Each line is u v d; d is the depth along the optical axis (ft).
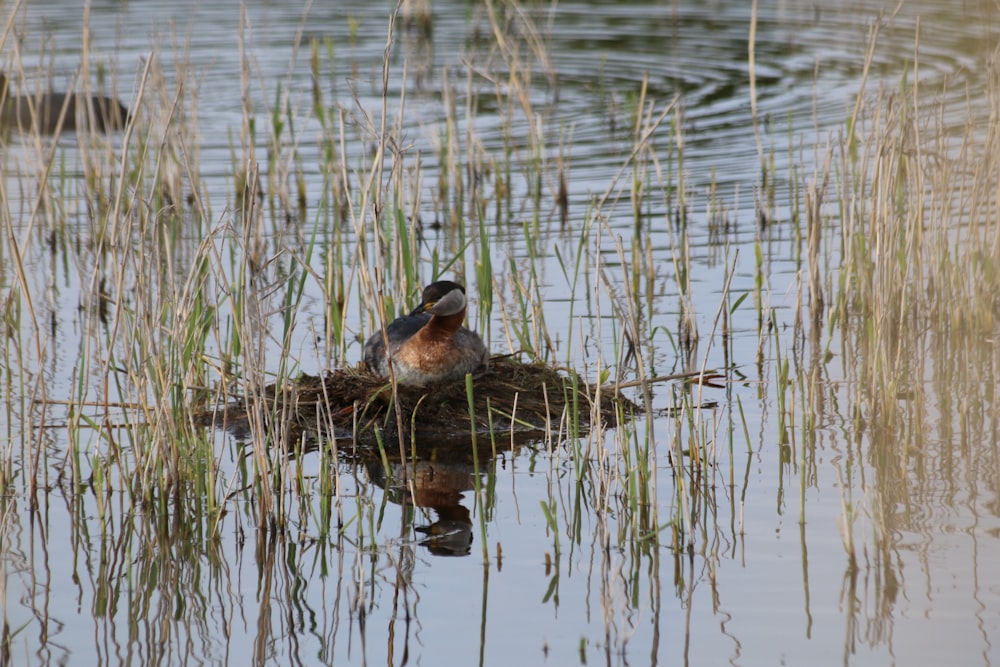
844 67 83.46
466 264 52.70
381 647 25.53
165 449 33.50
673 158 67.21
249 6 106.93
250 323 33.24
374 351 39.40
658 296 48.80
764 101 76.95
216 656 25.46
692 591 27.22
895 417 35.29
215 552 30.22
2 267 53.83
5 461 34.14
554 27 101.76
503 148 70.33
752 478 32.78
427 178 65.51
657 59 90.38
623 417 36.76
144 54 87.86
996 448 33.53
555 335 45.01
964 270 42.75
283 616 27.02
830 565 27.94
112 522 31.76
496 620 26.40
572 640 25.48
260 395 35.32
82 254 55.62
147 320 34.35
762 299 48.49
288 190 59.93
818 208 46.42
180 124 37.37
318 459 36.17
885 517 29.43
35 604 27.68
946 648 24.17
